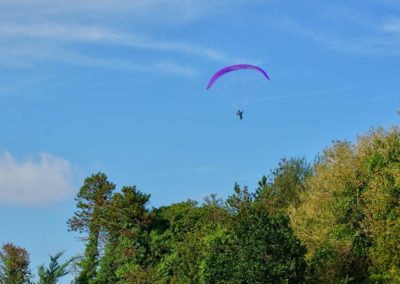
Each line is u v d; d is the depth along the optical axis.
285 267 113.12
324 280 124.94
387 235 132.00
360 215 139.38
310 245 136.12
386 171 139.75
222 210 166.75
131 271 179.12
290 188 181.88
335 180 144.12
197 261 151.75
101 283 198.50
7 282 113.69
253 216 119.50
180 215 197.50
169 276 171.38
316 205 144.88
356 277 133.00
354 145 151.38
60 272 87.94
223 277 124.31
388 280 129.62
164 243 192.62
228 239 142.62
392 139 145.38
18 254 115.12
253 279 113.00
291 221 146.50
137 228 196.00
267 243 114.75
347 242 134.00
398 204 135.88
